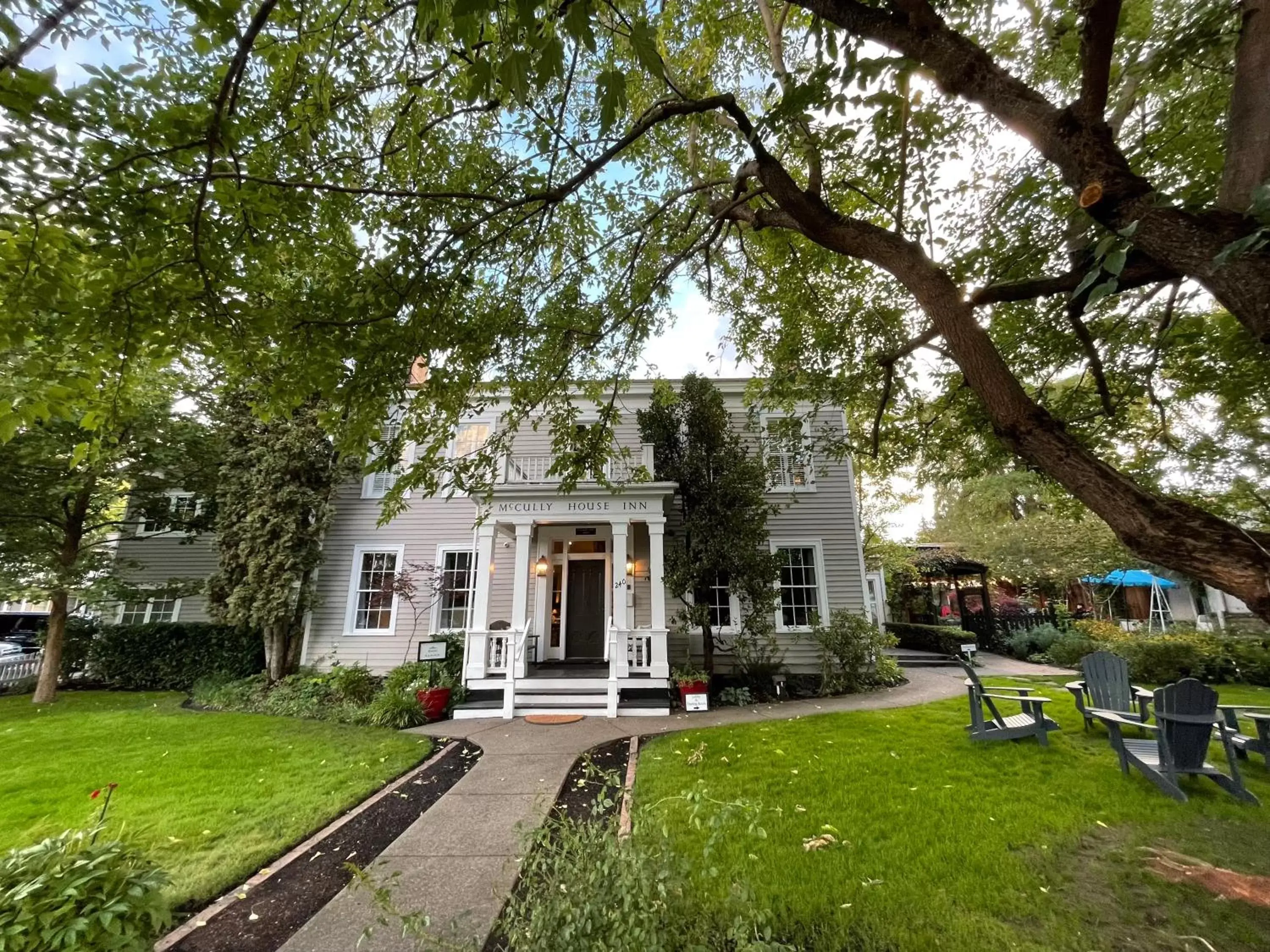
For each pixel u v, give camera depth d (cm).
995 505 2030
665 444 1074
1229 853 345
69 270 262
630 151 523
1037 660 1303
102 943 221
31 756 627
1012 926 276
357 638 1148
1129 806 416
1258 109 173
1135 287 229
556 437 549
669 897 226
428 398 430
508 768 585
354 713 835
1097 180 191
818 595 1134
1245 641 973
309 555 1067
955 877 319
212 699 984
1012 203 491
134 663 1144
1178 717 453
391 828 430
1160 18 390
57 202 238
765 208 439
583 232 512
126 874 244
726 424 1068
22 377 299
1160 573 1564
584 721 802
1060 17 380
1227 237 161
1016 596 2012
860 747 592
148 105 237
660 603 925
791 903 293
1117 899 296
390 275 340
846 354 676
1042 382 601
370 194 327
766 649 1048
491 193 382
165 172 249
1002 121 225
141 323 290
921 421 696
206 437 1119
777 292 661
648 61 183
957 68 227
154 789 512
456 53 268
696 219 612
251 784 525
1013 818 396
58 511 1023
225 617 1043
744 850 357
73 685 1145
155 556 1282
